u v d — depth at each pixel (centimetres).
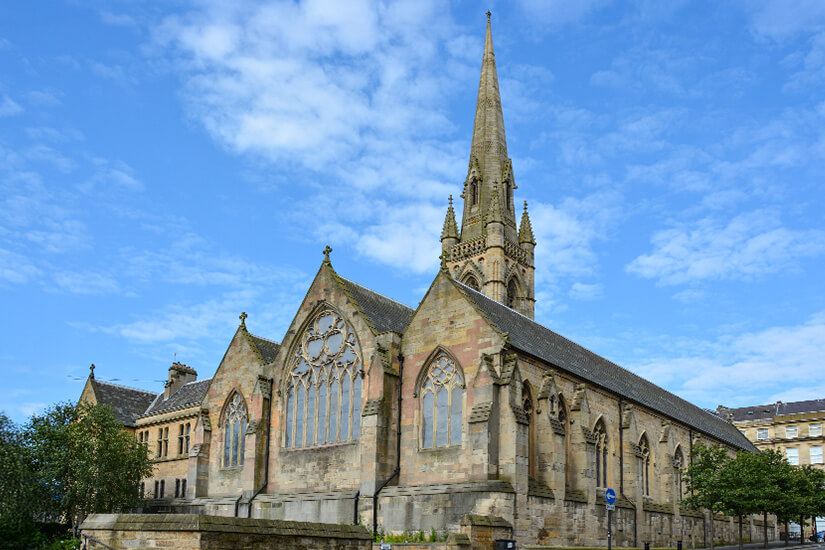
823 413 14975
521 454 5297
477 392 5478
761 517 10988
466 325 5803
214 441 7512
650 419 7856
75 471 6719
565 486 5797
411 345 6125
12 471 6269
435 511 5372
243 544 3500
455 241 13900
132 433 8962
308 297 6925
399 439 5953
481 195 14050
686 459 8625
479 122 14662
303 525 3828
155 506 7556
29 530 5503
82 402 9119
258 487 6694
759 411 16588
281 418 6838
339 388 6419
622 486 6938
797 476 8369
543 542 5344
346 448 6156
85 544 3706
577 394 6309
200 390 9006
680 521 7831
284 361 6969
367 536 4103
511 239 13812
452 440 5656
